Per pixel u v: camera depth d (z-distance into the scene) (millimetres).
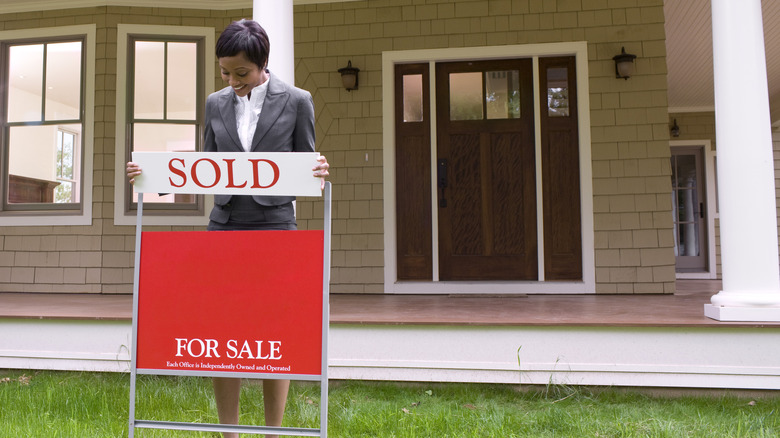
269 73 1938
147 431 2459
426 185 5418
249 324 1686
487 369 3150
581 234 5188
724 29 3227
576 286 5090
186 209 5457
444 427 2557
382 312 3680
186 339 1703
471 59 5371
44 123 5523
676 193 9055
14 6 5559
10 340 3520
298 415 2748
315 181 1653
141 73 5492
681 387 3066
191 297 1716
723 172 3199
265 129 1850
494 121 5371
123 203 5367
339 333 3285
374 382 3314
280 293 1682
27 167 5551
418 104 5461
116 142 5387
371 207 5363
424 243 5406
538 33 5250
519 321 3148
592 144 5152
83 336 3457
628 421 2609
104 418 2650
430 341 3211
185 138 5488
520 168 5340
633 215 5078
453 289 5215
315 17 5516
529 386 3201
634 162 5102
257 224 1863
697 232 8961
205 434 2426
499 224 5344
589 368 3086
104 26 5449
